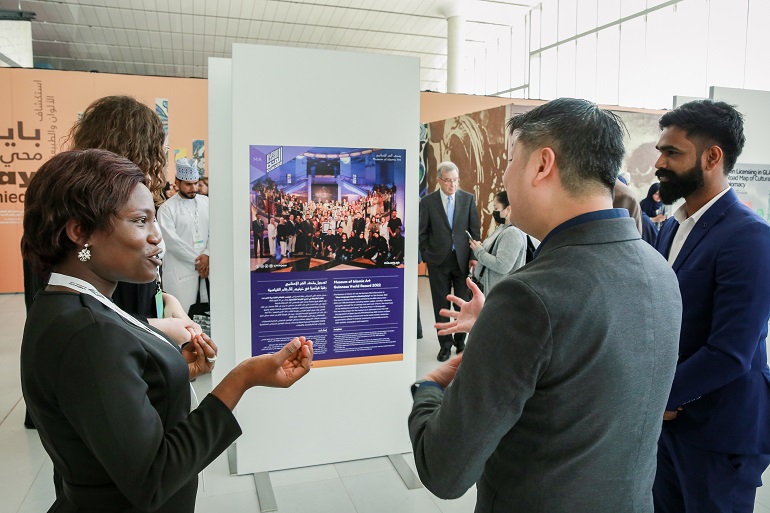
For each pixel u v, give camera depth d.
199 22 11.91
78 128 1.58
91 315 0.83
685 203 1.57
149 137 1.57
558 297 0.81
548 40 11.68
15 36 8.79
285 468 2.63
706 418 1.46
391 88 2.50
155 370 0.91
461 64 11.88
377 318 2.62
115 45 13.62
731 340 1.32
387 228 2.57
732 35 7.84
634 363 0.86
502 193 4.05
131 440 0.79
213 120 2.49
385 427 2.72
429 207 4.88
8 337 5.23
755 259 1.32
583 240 0.87
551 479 0.86
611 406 0.85
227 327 2.57
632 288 0.86
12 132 7.48
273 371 1.01
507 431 0.86
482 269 4.20
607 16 10.11
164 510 0.96
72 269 0.90
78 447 0.86
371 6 11.12
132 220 0.90
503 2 11.19
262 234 2.42
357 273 2.55
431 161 8.22
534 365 0.81
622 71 9.91
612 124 0.91
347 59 2.44
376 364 2.66
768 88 7.36
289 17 11.67
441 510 2.39
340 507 2.40
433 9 11.40
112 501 0.89
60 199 0.85
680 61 8.73
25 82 7.47
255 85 2.34
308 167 2.44
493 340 0.83
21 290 7.62
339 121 2.45
